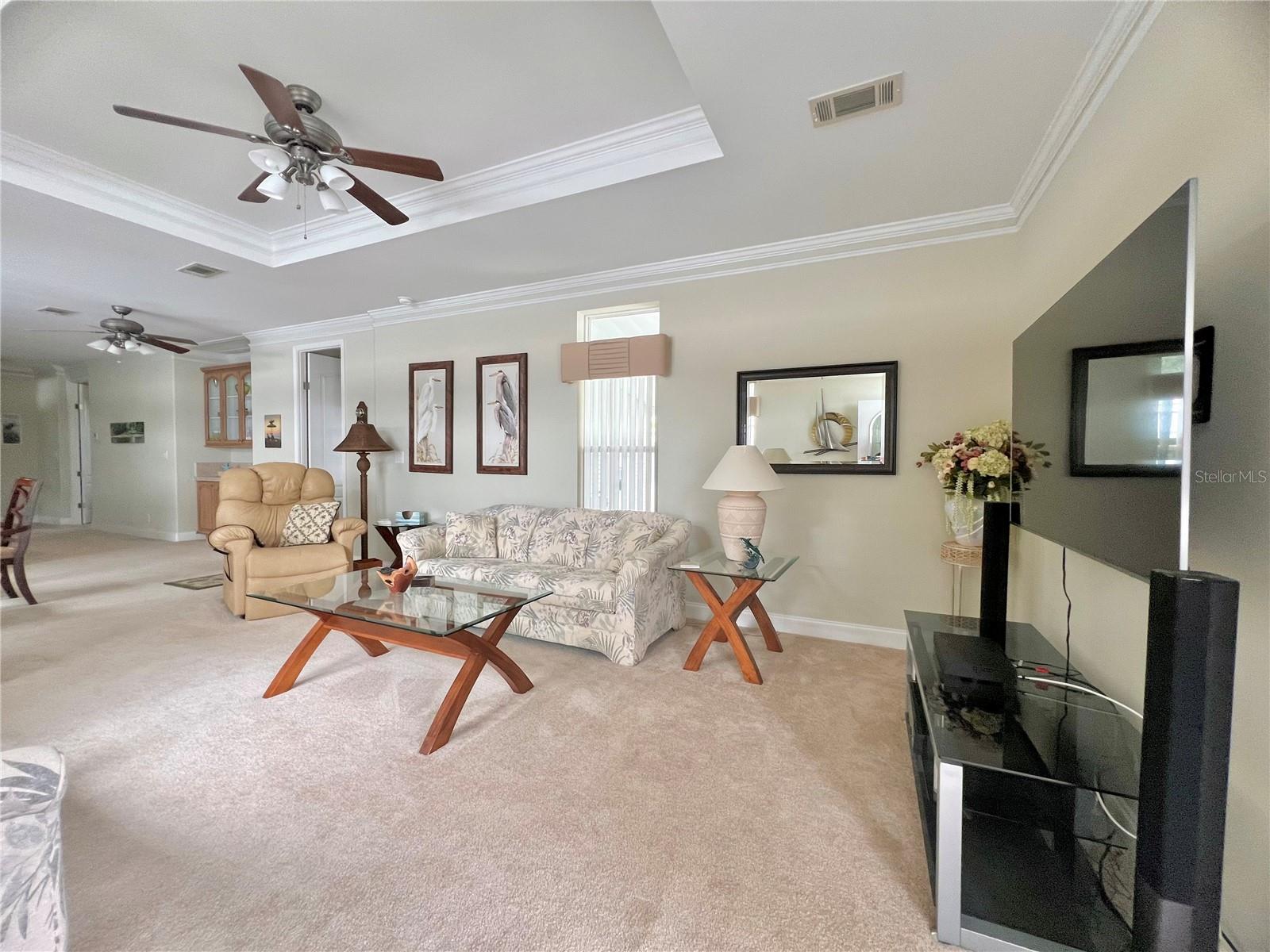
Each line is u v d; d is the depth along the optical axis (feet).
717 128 6.97
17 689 8.22
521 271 12.72
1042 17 5.16
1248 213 3.62
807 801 5.68
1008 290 9.44
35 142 8.06
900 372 10.27
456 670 9.11
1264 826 3.46
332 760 6.38
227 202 10.02
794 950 3.97
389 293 14.44
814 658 9.78
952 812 3.99
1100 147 5.98
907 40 5.45
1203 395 4.08
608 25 5.84
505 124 7.72
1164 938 2.92
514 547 12.42
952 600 9.99
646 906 4.35
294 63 6.40
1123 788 3.66
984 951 3.92
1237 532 3.71
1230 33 3.81
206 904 4.32
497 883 4.56
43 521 27.58
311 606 7.85
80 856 4.81
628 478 13.42
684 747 6.72
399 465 16.52
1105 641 5.68
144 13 5.61
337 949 3.93
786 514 11.26
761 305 11.42
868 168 7.98
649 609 9.91
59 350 22.27
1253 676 3.57
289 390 18.65
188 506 22.76
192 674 8.84
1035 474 6.01
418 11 5.63
